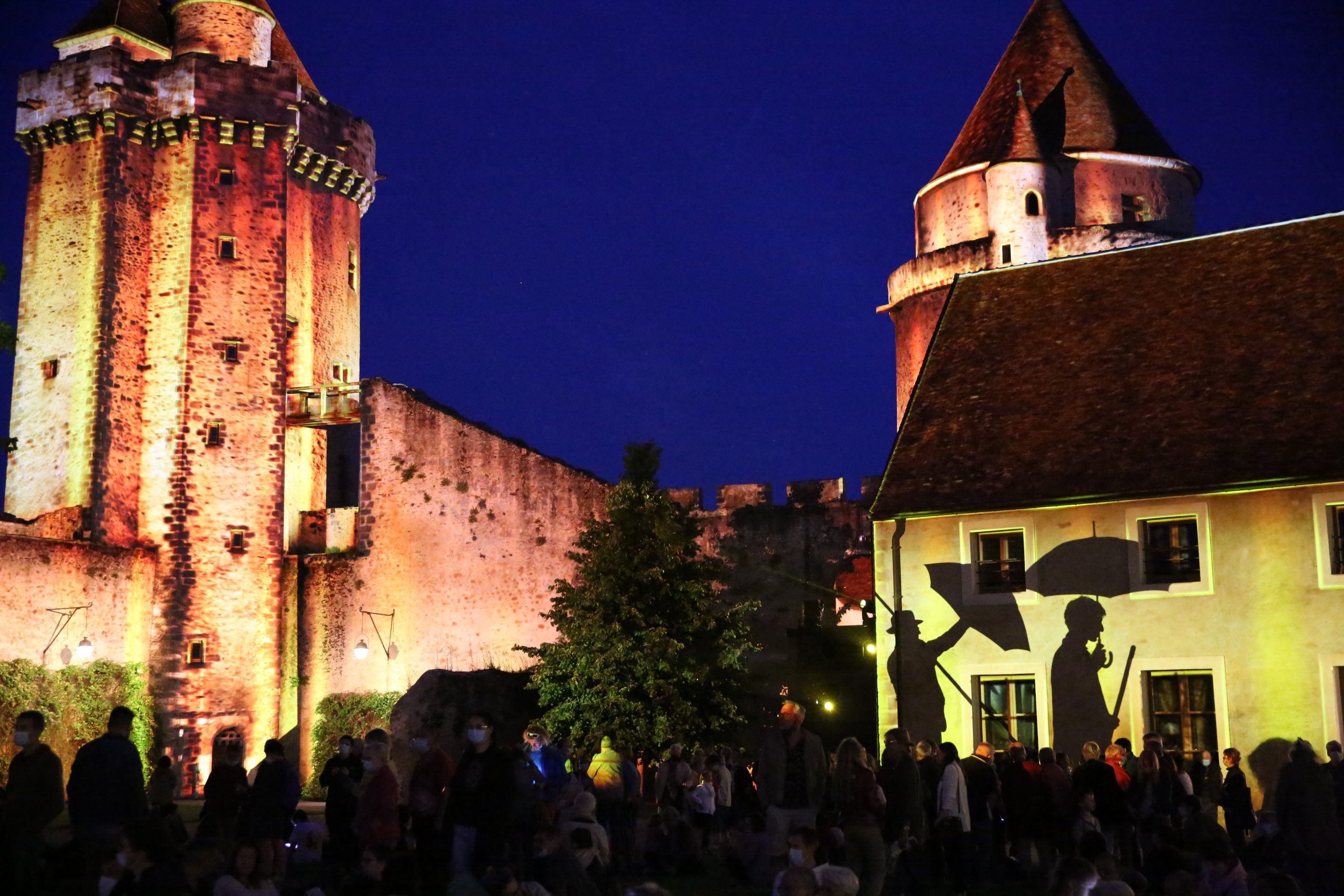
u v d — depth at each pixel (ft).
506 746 38.93
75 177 135.03
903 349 143.84
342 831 47.55
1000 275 96.53
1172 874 36.76
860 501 128.26
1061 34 147.13
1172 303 88.28
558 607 106.42
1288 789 47.42
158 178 136.98
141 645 127.54
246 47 150.41
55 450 131.03
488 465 132.98
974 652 79.10
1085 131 140.77
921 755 55.42
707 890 54.70
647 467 107.65
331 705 132.67
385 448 136.05
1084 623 76.69
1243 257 88.84
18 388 134.51
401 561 133.49
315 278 150.30
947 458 84.58
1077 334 89.40
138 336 133.69
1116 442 80.48
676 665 102.22
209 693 128.16
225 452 132.87
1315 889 46.73
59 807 41.65
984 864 55.31
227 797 52.21
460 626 130.93
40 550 118.11
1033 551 78.79
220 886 36.40
